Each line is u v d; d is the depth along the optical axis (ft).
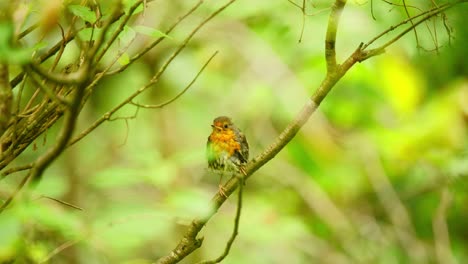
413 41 35.68
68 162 39.88
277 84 43.86
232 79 47.26
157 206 20.44
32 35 16.02
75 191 39.29
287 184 46.26
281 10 39.78
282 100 43.16
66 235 17.74
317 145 44.42
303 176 46.26
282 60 42.83
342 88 42.55
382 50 15.48
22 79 14.82
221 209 41.42
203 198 20.52
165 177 24.27
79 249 28.37
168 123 45.19
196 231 15.78
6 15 11.60
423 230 44.52
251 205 39.14
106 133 44.86
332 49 15.21
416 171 42.37
